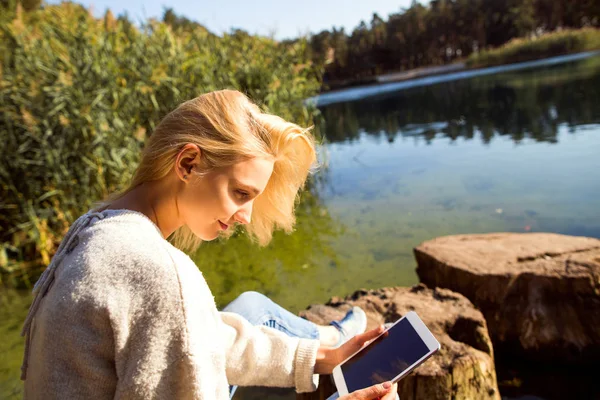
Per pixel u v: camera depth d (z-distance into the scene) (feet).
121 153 13.39
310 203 15.87
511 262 7.94
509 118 27.68
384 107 44.96
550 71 54.19
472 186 15.19
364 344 4.58
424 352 3.94
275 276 10.42
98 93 13.23
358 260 10.79
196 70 16.01
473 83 56.49
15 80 13.58
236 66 17.44
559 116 25.50
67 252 2.61
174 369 2.50
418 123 31.65
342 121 38.09
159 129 3.02
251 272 10.71
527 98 34.81
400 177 17.76
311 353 4.42
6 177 13.47
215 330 2.81
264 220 4.10
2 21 14.98
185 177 2.89
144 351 2.42
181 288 2.53
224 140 2.88
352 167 20.53
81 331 2.35
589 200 12.17
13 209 13.84
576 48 83.51
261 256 11.62
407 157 21.24
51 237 13.32
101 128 12.76
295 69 18.69
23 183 13.76
